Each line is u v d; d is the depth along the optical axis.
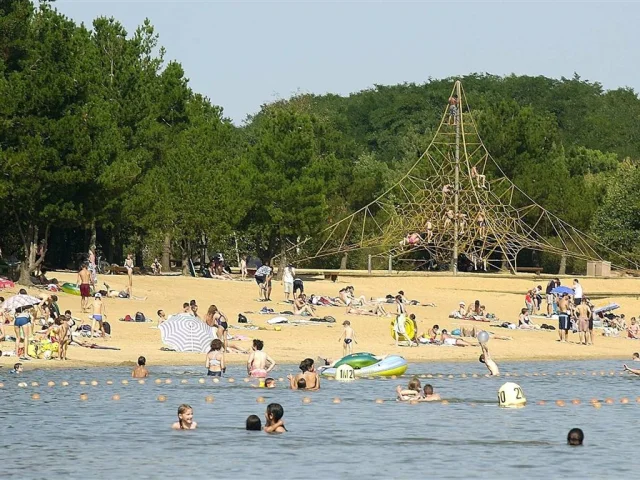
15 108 117.69
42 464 49.06
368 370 84.06
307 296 133.12
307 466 49.22
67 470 47.97
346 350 95.12
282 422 58.50
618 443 56.03
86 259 145.25
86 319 105.25
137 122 160.00
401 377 84.81
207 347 91.38
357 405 68.56
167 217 155.88
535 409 68.88
